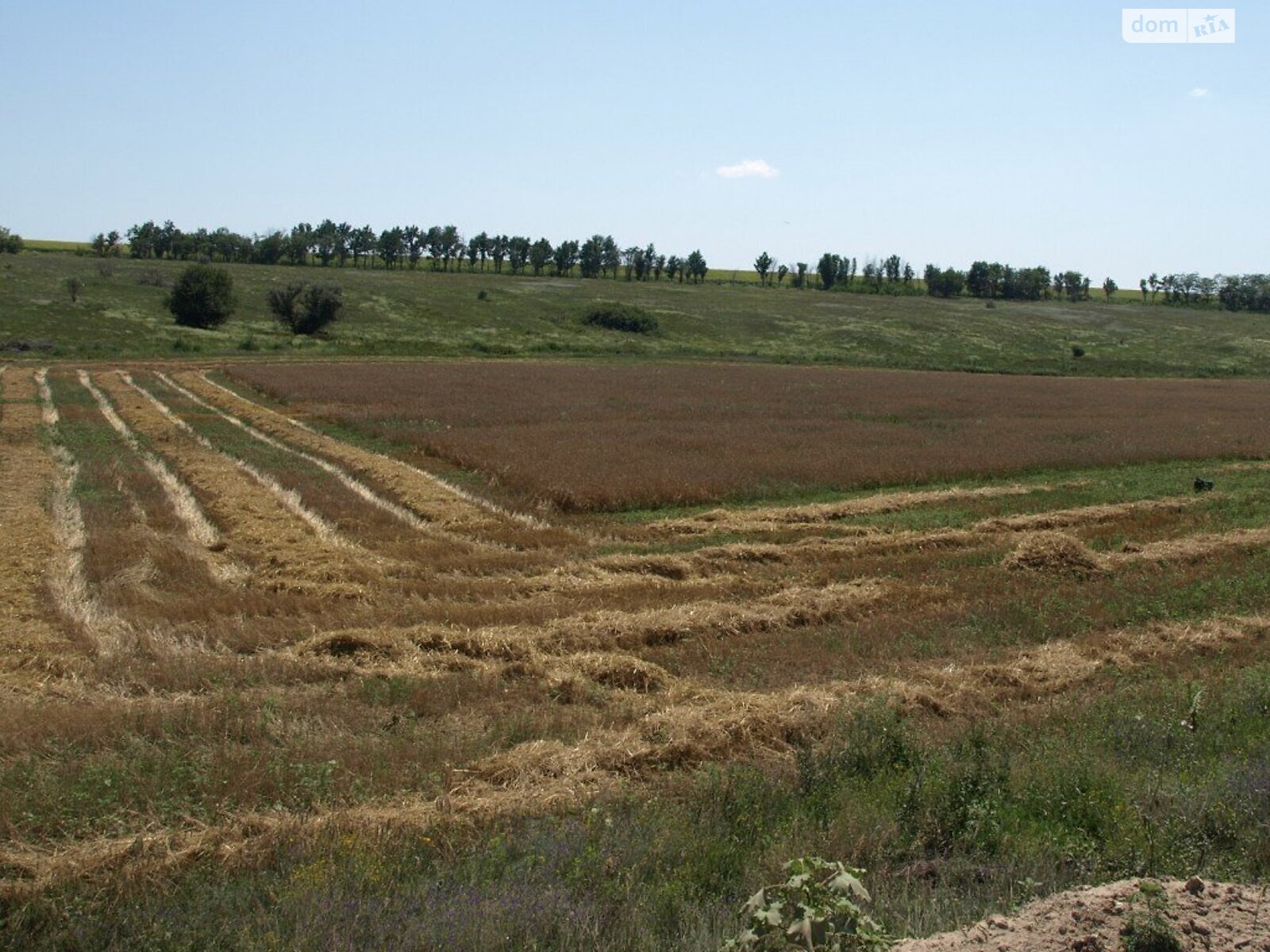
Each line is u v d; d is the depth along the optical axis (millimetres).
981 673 12586
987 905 6621
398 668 12531
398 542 20078
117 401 44469
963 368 84688
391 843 7535
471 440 33062
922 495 26625
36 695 11336
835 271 173750
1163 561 19359
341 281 127250
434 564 18344
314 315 86812
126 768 8859
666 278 177125
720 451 31891
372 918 6203
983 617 15016
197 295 85625
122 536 19109
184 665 12234
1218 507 25859
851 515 24250
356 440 34531
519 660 12953
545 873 6957
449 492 25297
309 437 34656
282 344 79562
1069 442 37031
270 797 8523
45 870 7219
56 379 53562
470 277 149125
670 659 13141
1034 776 8766
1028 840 7664
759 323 114750
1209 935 5551
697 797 8508
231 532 20375
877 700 10836
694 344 100000
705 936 6066
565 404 45625
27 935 6328
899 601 16219
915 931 6238
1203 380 82250
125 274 115688
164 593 15969
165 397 46719
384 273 147750
